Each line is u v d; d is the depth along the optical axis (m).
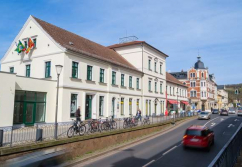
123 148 14.85
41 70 22.95
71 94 21.98
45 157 8.51
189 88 72.31
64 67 21.22
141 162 10.97
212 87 83.50
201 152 13.05
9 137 11.21
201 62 74.06
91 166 10.43
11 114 16.83
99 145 14.04
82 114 23.00
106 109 26.97
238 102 103.69
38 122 19.61
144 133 20.11
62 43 22.59
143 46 36.38
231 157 8.20
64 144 11.50
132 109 32.62
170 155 12.35
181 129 24.12
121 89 30.20
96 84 25.44
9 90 16.84
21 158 8.12
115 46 38.84
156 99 39.25
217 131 21.95
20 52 24.67
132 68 32.91
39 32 23.70
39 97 19.98
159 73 42.16
